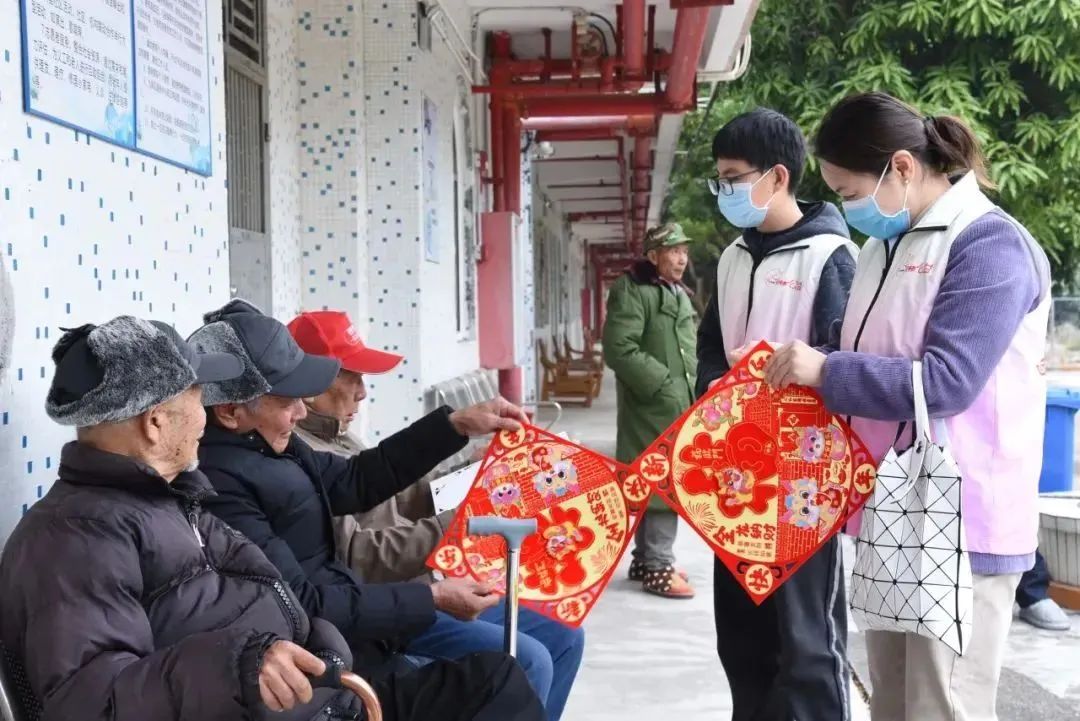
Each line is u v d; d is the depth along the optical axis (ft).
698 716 12.12
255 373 7.68
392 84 18.17
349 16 17.61
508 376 29.30
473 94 27.43
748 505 8.25
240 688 5.11
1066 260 40.65
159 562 6.01
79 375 5.94
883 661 8.14
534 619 9.93
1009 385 7.19
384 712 6.88
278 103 16.53
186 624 6.07
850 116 7.51
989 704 7.41
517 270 29.09
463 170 24.71
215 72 11.14
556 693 9.86
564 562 8.42
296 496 8.01
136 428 6.05
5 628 5.70
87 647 5.45
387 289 18.45
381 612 7.72
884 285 7.63
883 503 7.22
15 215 7.38
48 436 7.84
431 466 9.18
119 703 5.22
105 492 5.93
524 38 29.63
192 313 10.49
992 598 7.29
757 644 9.32
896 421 7.57
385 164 18.30
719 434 8.30
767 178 9.13
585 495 8.45
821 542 8.12
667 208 85.76
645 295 16.98
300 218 17.79
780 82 37.96
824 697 8.48
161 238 9.76
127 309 9.09
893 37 37.06
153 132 9.50
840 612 8.79
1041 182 36.86
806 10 37.88
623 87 28.40
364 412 18.56
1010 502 7.19
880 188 7.46
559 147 47.98
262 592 6.43
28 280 7.54
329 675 5.29
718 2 19.76
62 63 7.91
